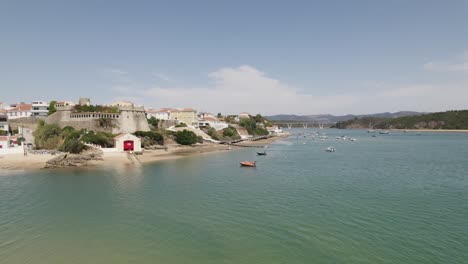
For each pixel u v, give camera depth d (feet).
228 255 70.49
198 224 90.63
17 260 68.08
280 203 112.88
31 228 87.35
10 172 184.96
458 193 128.47
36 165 206.49
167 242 77.77
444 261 67.67
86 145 257.96
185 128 465.06
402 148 381.60
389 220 93.66
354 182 153.28
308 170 195.62
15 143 260.62
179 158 266.36
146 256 70.13
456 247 74.54
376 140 585.63
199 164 225.76
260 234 82.74
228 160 253.03
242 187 141.18
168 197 122.01
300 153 322.14
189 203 113.09
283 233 83.35
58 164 204.95
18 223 91.40
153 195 125.39
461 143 467.93
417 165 218.59
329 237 80.53
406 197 121.60
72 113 339.16
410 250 73.00
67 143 249.96
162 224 90.74
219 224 90.58
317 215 98.48
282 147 412.77
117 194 127.34
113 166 212.23
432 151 333.42
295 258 68.95
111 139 294.66
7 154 232.73
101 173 181.88
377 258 68.95
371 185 145.69
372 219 94.53
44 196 123.85
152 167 208.95
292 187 141.08
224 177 168.55
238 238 80.18
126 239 79.61
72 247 74.79
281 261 67.56
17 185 145.79
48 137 275.80
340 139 636.89
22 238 80.18
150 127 414.41
